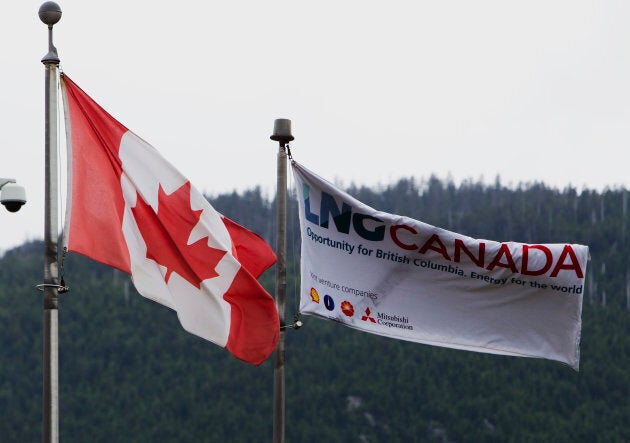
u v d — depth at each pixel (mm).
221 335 23078
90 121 22422
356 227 26484
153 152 22797
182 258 22922
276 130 25656
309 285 26375
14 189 22578
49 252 21047
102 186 22234
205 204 23062
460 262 26469
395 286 26578
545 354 26688
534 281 26531
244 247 26375
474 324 26703
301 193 26406
